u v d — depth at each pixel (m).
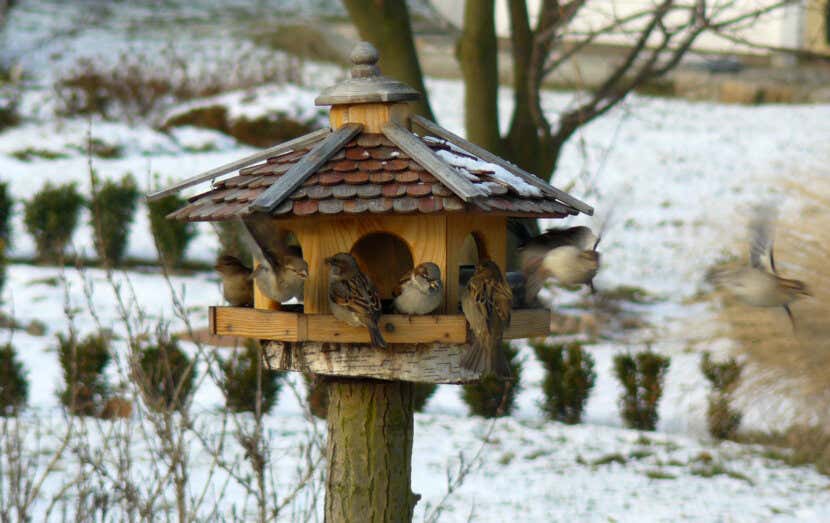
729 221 17.09
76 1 50.19
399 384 7.45
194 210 7.02
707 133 34.50
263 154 7.45
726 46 38.44
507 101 37.72
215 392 14.83
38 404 14.27
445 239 6.72
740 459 13.14
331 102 7.16
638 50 15.50
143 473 11.20
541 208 6.91
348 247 6.70
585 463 12.92
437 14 17.78
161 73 36.38
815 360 13.01
